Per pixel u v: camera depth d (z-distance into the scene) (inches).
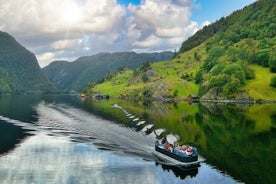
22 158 2942.9
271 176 2396.7
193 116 5797.2
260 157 2903.5
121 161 2802.7
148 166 2652.6
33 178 2412.6
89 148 3275.1
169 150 2861.7
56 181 2346.2
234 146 3321.9
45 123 5049.2
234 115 5767.7
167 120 5280.5
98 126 4623.5
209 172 2498.8
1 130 4416.8
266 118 5211.6
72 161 2827.3
